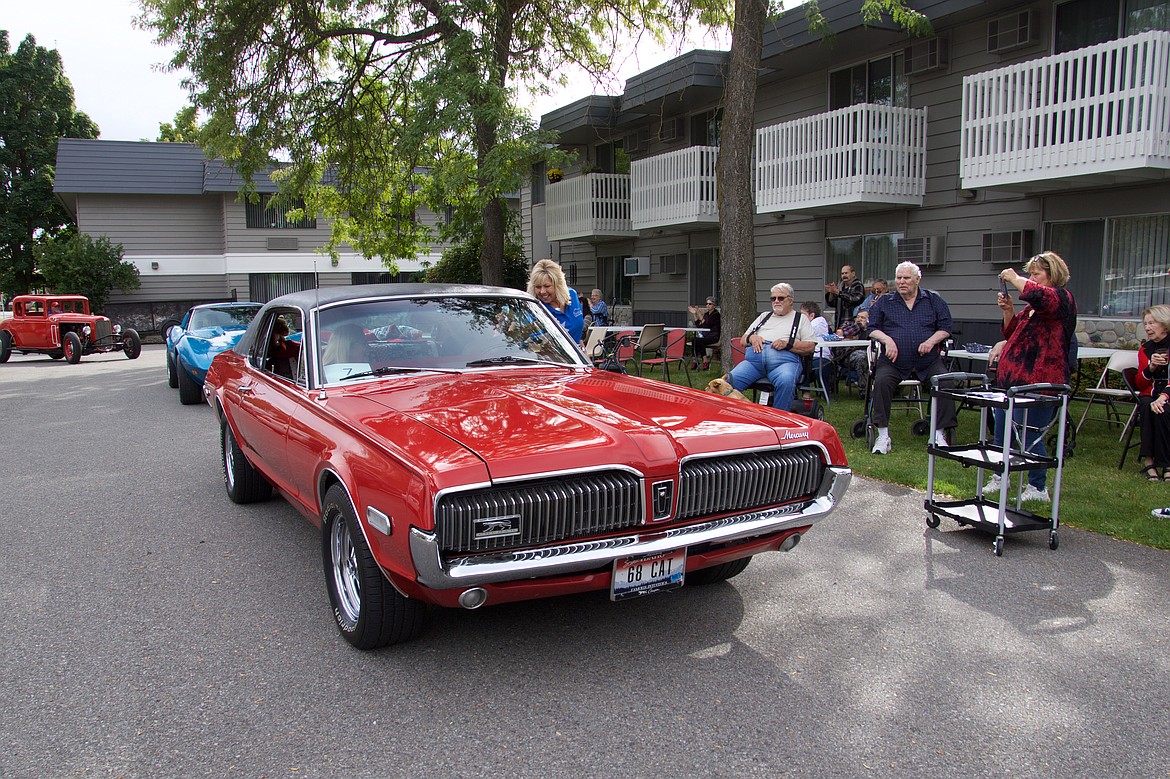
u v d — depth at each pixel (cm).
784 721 288
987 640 351
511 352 456
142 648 355
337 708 301
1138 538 480
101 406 1147
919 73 1232
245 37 1592
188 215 3048
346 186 1864
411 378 416
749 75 998
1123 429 819
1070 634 356
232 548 495
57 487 660
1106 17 1012
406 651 348
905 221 1290
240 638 364
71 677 328
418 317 456
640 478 305
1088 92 927
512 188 1384
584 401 370
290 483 425
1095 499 560
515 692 311
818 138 1287
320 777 257
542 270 647
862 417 827
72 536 523
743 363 788
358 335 434
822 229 1445
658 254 1892
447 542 282
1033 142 988
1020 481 503
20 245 3619
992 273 1166
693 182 1573
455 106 1335
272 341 507
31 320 1995
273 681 322
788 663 332
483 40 1380
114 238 2961
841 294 1198
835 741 275
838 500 357
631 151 1917
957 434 812
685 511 319
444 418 338
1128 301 1019
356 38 1750
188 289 3070
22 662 342
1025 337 552
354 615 351
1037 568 439
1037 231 1102
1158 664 327
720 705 299
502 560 288
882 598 400
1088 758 263
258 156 1725
